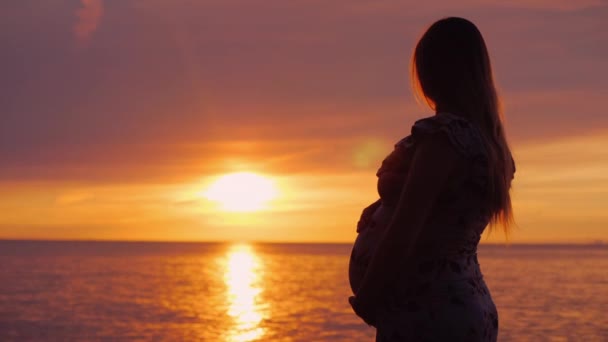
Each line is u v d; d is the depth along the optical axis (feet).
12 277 221.87
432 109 7.83
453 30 7.48
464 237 7.14
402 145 7.16
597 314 111.24
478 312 7.08
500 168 7.35
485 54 7.59
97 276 234.58
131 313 116.88
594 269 302.25
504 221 7.58
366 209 7.98
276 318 110.83
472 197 7.06
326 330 95.40
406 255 6.70
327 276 254.68
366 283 6.75
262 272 290.35
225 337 89.20
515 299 140.77
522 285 187.52
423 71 7.61
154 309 123.95
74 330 94.43
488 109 7.46
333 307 128.57
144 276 240.32
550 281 207.72
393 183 7.19
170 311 120.78
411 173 6.87
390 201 7.27
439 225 7.06
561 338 85.30
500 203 7.35
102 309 122.83
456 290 7.05
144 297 149.89
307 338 87.76
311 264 397.60
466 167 6.97
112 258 475.31
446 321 6.97
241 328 98.22
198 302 139.03
